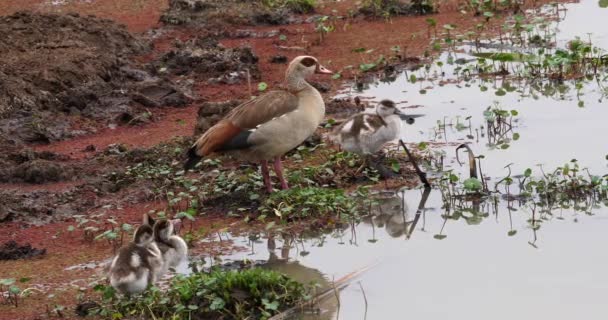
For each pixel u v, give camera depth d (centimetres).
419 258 1315
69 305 1198
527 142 1694
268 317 1135
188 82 2078
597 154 1620
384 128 1558
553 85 1994
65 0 2709
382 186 1552
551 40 2241
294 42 2353
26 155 1681
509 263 1288
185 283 1183
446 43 2275
